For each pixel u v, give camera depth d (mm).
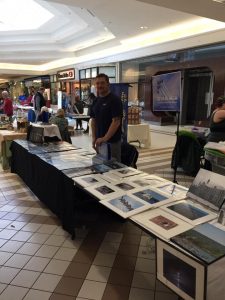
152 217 1686
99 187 2182
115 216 2928
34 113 7254
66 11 7336
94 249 2443
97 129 3158
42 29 9805
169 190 2119
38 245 2506
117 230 2773
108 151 3033
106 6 5828
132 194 2037
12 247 2475
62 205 2676
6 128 5430
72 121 12445
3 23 8992
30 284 2002
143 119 11273
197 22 7418
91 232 2729
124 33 8820
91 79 13273
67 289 1949
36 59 15211
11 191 3838
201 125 8664
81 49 12992
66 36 10344
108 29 8211
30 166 3520
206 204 1824
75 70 14883
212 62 7840
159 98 3164
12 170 4504
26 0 6922
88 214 3047
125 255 2350
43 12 7852
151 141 7980
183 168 4676
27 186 3996
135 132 6762
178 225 1589
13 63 17938
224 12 5062
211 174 1899
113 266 2201
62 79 16422
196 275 1290
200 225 1590
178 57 9086
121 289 1943
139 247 2471
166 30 8391
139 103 11195
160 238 1469
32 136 4324
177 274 1400
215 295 1302
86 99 12656
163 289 1938
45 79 19031
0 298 1871
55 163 2914
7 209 3258
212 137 3979
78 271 2141
